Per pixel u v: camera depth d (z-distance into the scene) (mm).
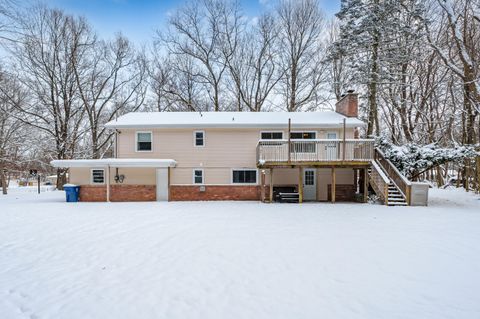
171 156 16891
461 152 13922
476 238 7391
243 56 29750
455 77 21719
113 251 6508
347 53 19031
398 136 26359
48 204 14703
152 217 10547
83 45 25984
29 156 27422
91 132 29328
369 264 5574
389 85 22266
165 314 3818
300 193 14820
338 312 3828
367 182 15062
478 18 16781
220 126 16312
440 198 16281
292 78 28562
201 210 12273
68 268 5500
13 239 7516
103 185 16328
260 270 5320
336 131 16641
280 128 16500
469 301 4117
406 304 4031
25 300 4234
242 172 16859
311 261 5762
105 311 3906
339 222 9500
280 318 3691
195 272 5254
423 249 6480
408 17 20047
